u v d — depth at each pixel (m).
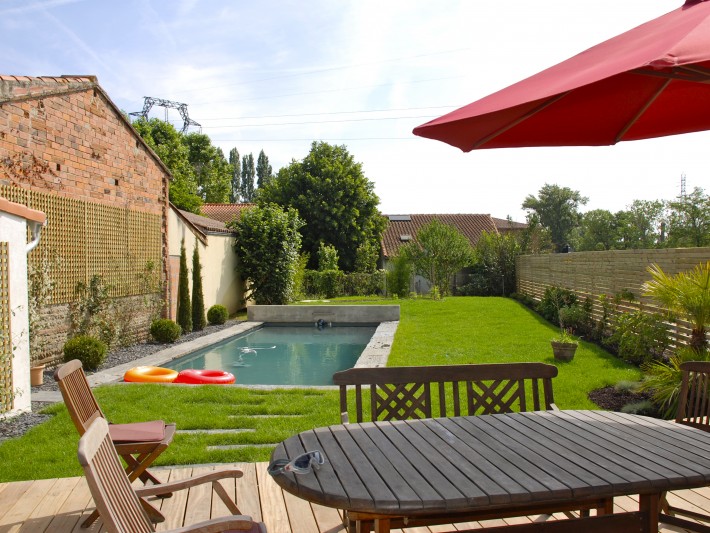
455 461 2.56
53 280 9.94
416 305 20.78
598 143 3.91
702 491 3.82
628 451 2.69
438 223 26.31
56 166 10.23
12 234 6.85
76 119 10.84
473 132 3.14
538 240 26.41
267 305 18.98
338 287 26.55
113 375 9.24
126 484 2.33
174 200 25.94
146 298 13.59
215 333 15.30
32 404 7.28
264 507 3.69
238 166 77.25
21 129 9.28
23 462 4.93
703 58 1.90
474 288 26.48
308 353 13.48
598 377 8.09
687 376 3.61
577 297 14.79
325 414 6.32
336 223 28.98
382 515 2.22
